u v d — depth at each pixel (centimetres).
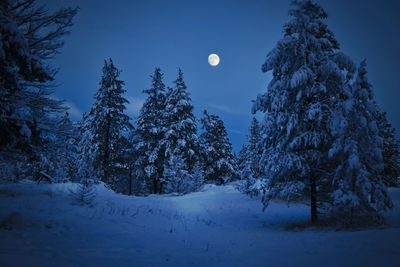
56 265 382
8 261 358
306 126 1146
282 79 1202
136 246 580
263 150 1324
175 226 935
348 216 909
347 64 1087
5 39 741
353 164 901
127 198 1402
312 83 1137
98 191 1296
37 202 871
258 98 1263
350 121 965
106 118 2720
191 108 3128
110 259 461
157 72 3225
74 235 612
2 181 1652
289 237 762
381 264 417
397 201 1773
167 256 522
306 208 1638
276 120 1153
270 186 1202
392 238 589
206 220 1250
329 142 1091
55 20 1195
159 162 2958
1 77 777
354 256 475
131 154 3105
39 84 1188
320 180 1147
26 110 1041
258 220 1345
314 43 1143
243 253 564
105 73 2823
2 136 800
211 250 599
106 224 758
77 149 2770
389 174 2472
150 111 3120
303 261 466
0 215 669
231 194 2094
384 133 2536
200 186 2612
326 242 626
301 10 1182
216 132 3994
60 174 1440
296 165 1058
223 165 3831
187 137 2970
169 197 2080
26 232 574
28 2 1117
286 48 1170
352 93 983
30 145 905
